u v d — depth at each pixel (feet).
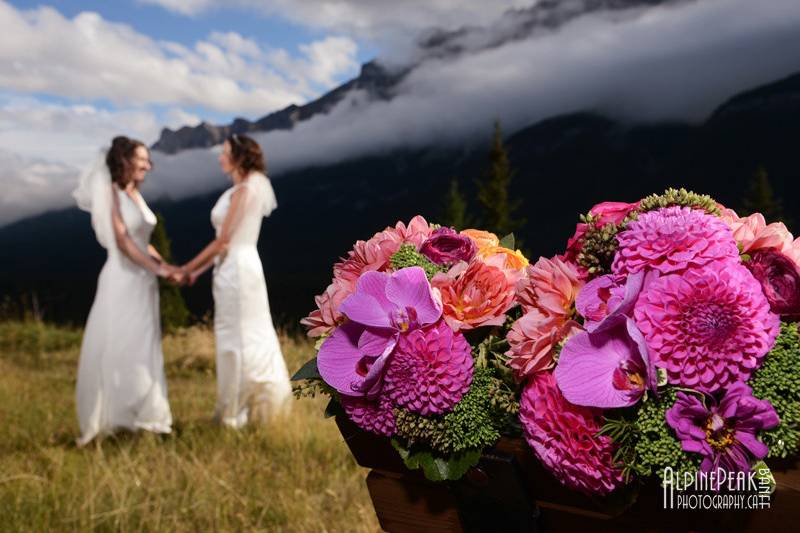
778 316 2.96
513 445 3.38
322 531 10.09
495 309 3.37
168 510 10.60
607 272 3.26
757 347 2.82
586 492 3.10
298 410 16.53
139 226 16.43
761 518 2.96
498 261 3.49
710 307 2.85
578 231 3.43
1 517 10.16
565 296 3.21
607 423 3.00
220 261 17.07
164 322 67.51
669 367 2.88
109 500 10.83
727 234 3.07
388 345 3.34
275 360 17.15
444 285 3.45
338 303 3.70
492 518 3.51
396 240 3.89
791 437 2.83
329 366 3.52
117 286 16.19
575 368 3.02
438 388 3.27
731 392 2.80
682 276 3.00
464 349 3.32
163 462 12.87
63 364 32.40
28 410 18.86
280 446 14.33
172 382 26.86
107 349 15.93
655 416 2.90
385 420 3.46
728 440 2.83
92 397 15.85
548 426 3.07
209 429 16.39
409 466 3.46
